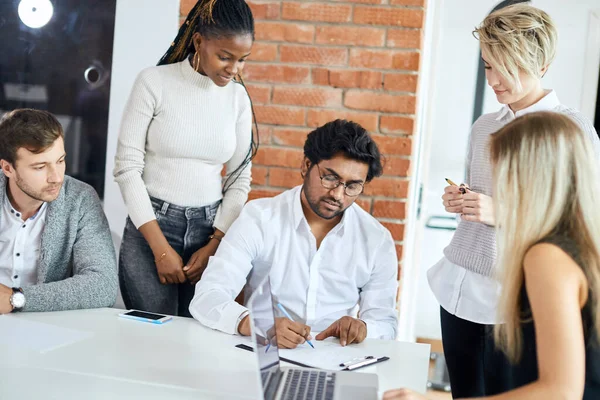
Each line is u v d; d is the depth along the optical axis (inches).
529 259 47.1
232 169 90.8
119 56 111.3
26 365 55.4
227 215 88.5
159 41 110.3
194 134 84.1
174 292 88.2
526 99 76.1
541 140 49.0
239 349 62.5
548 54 72.3
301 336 65.7
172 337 65.1
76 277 74.5
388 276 76.9
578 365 43.6
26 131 72.1
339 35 106.5
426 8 106.5
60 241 79.3
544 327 44.8
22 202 77.2
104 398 50.1
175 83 83.8
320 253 75.9
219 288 71.7
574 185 48.6
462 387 80.1
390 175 107.0
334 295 77.0
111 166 113.4
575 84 119.2
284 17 107.4
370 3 105.4
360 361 61.6
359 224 77.2
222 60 80.5
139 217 83.4
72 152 114.3
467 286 77.8
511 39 71.5
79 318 69.7
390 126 106.5
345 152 70.3
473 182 80.6
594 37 118.0
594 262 46.6
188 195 85.7
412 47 105.0
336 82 107.3
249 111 89.7
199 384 53.3
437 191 126.3
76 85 113.3
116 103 112.1
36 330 64.2
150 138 84.9
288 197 77.3
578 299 46.2
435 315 129.2
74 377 53.5
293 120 108.8
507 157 50.0
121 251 88.2
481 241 76.9
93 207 81.7
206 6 80.2
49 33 113.2
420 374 59.6
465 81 123.2
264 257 76.2
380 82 106.3
